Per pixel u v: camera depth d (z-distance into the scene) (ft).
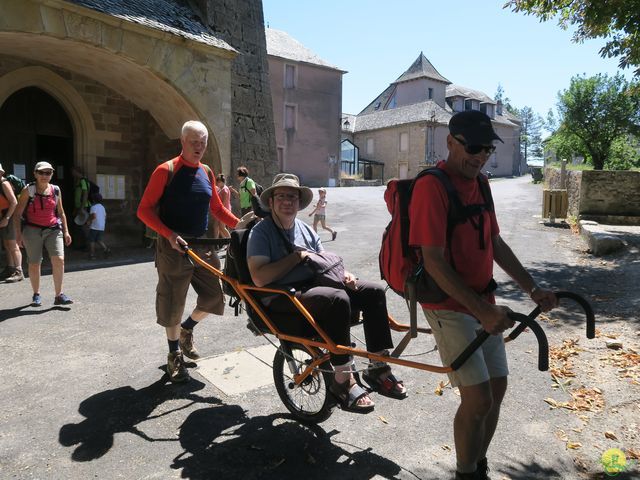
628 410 11.91
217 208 13.97
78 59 33.01
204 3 39.14
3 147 34.19
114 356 15.10
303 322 10.27
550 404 12.26
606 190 42.32
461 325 7.79
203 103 35.32
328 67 121.08
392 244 8.19
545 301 7.75
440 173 7.60
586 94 78.74
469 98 174.81
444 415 11.73
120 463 9.69
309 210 60.03
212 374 13.79
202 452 10.08
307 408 11.68
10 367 14.17
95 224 32.94
